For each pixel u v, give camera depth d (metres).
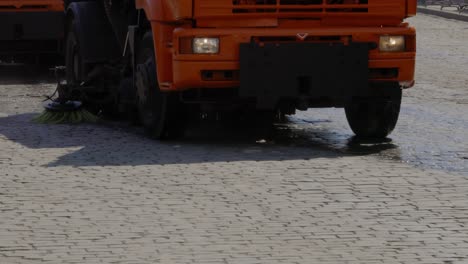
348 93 13.68
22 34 22.98
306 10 13.66
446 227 9.59
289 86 13.52
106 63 16.45
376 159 12.85
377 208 10.29
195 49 13.39
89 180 11.65
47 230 9.54
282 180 11.55
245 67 13.41
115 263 8.52
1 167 12.43
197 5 13.41
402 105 18.28
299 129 15.45
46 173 12.05
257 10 13.55
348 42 13.65
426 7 42.78
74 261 8.59
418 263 8.52
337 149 13.64
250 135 14.84
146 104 14.52
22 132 15.12
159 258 8.66
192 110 14.18
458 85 21.42
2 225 9.73
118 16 16.19
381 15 13.91
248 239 9.22
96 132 15.13
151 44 14.43
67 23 17.59
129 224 9.73
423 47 29.84
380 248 8.94
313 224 9.71
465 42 31.38
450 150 13.55
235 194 10.91
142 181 11.57
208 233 9.41
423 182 11.46
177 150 13.53
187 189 11.15
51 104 16.33
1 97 19.50
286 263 8.51
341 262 8.54
